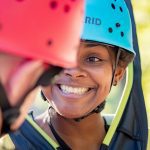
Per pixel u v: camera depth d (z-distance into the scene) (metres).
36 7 0.88
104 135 1.93
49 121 1.89
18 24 0.86
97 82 1.75
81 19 0.95
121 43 1.75
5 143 1.84
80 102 1.75
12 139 1.84
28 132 1.86
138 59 2.00
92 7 1.68
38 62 0.89
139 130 1.98
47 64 0.91
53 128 1.88
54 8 0.89
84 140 1.89
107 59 1.76
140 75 2.01
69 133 1.87
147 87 4.38
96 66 1.74
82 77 1.72
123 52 1.83
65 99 1.74
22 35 0.87
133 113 1.98
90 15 1.68
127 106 1.97
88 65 1.73
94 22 1.68
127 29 1.80
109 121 1.98
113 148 1.92
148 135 2.08
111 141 1.92
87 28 1.67
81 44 1.69
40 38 0.88
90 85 1.75
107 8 1.71
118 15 1.75
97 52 1.73
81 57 1.71
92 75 1.74
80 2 0.94
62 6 0.90
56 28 0.90
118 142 1.93
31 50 0.87
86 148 1.90
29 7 0.87
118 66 1.88
